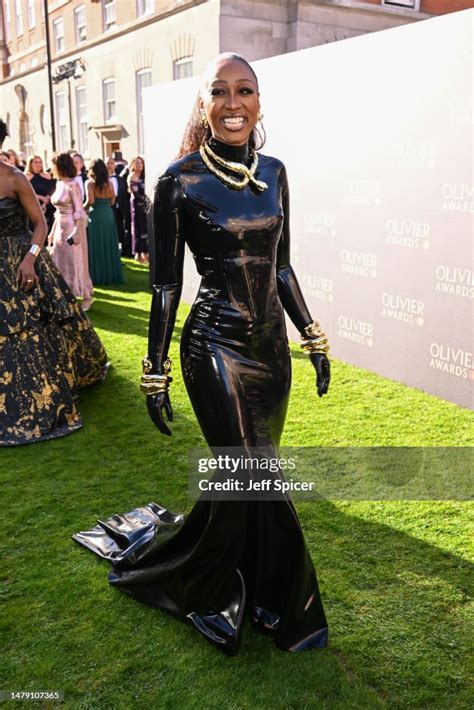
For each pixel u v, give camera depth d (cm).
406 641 249
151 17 1562
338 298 605
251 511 243
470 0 1620
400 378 550
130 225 1245
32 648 247
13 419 432
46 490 369
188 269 819
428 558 301
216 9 1328
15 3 2525
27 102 2547
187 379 243
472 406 488
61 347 468
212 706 219
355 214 570
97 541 313
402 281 533
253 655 242
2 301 431
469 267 473
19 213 429
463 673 233
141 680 231
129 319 755
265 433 241
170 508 349
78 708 220
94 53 1892
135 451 420
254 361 237
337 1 1402
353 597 273
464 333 486
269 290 236
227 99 218
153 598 270
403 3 1519
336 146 578
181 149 244
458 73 459
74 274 784
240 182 226
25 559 304
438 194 489
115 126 1802
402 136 511
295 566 238
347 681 229
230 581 246
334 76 569
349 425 454
